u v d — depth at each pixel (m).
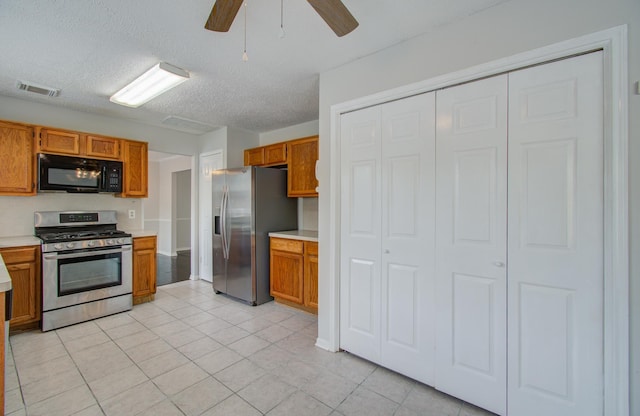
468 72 1.73
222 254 3.80
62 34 1.89
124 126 3.82
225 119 3.83
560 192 1.49
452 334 1.82
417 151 1.96
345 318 2.36
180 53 2.15
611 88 1.35
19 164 2.83
